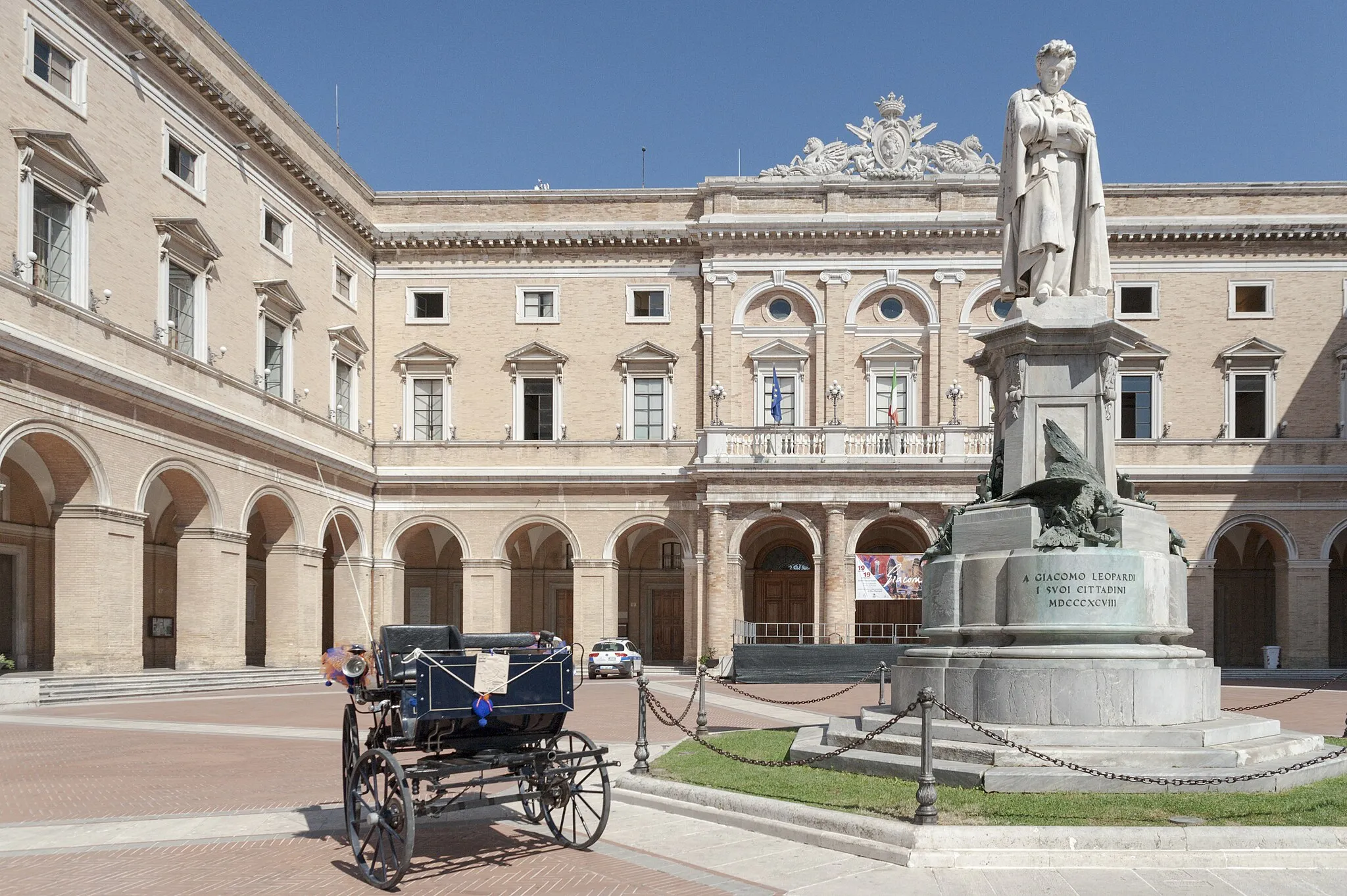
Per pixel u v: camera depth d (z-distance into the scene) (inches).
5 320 960.3
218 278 1354.6
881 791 458.3
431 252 1851.6
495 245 1840.6
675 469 1763.0
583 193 1851.6
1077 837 380.5
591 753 422.9
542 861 401.4
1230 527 1721.2
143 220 1201.4
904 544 1889.8
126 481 1133.1
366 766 394.6
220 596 1310.3
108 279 1136.2
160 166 1237.1
